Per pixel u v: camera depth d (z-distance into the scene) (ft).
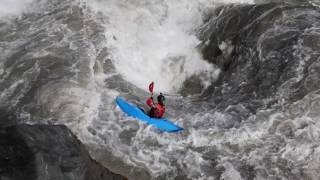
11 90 29.86
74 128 27.17
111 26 36.83
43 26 35.91
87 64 32.01
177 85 34.88
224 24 36.35
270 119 27.81
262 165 25.34
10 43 34.09
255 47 32.71
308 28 32.55
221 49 35.22
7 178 18.56
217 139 26.91
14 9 37.88
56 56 32.45
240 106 29.48
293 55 30.89
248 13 35.60
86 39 34.71
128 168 25.18
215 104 30.63
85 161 21.39
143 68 35.04
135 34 37.32
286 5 35.45
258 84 30.68
